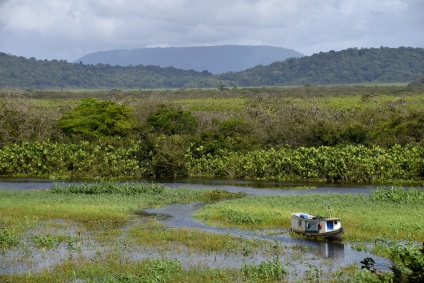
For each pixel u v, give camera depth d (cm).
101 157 6297
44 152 6269
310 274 2441
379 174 5834
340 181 5944
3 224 3475
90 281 2336
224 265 2644
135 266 2550
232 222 3662
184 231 3328
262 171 6200
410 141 6512
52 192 4884
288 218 3675
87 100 7562
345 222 3484
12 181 5825
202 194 4922
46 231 3334
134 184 5144
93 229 3428
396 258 2647
